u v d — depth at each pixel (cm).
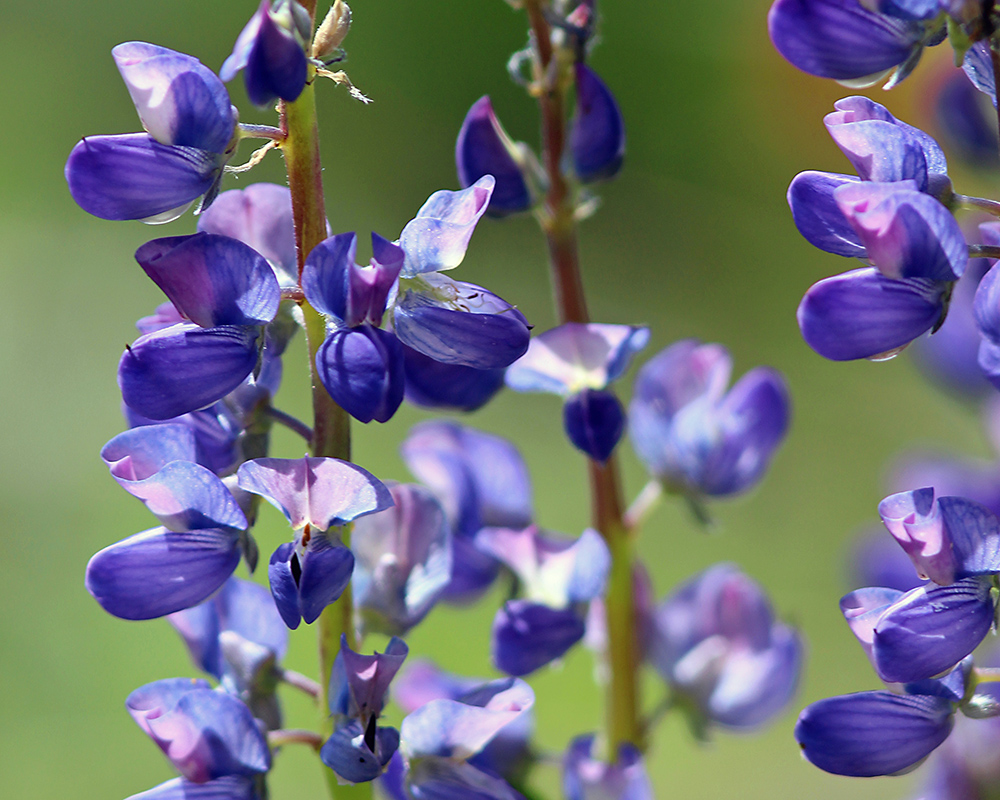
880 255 42
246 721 42
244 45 41
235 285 42
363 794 43
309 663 69
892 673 42
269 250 44
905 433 96
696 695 47
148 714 42
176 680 43
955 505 42
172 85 42
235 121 42
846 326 42
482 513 46
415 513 44
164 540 42
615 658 47
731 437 47
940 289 42
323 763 42
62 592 80
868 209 41
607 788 45
